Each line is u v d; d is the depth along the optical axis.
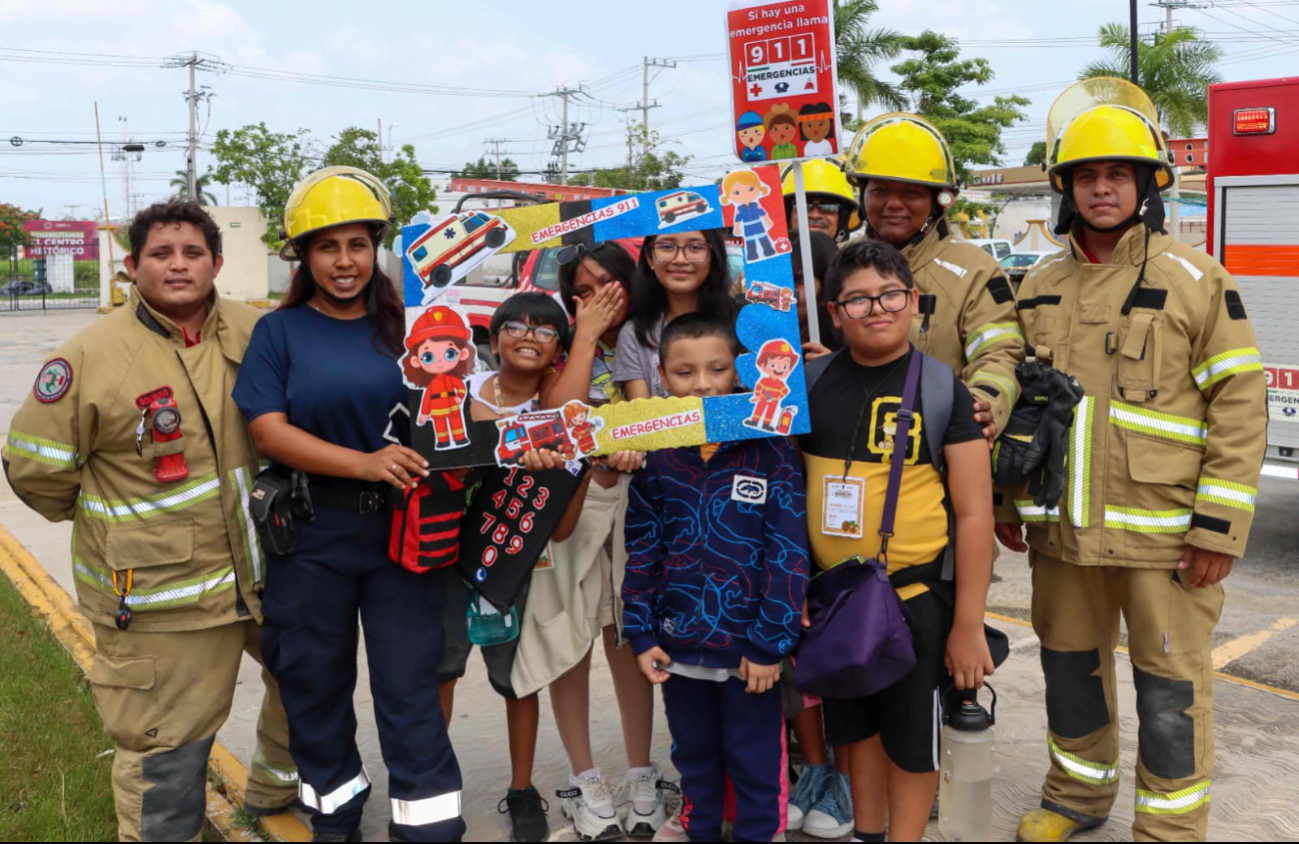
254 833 3.73
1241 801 3.84
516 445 3.23
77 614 5.87
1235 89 7.03
